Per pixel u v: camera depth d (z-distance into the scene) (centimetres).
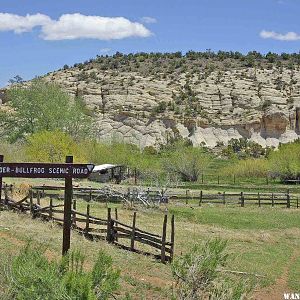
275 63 16625
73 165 1105
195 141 11956
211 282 935
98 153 6444
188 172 6688
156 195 4078
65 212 1115
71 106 6594
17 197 3009
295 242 2998
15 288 808
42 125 6306
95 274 863
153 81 14700
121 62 16725
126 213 3325
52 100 6391
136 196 3866
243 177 7262
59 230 2088
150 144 11719
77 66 16450
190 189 5334
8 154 5250
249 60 16625
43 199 3127
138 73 15538
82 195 3741
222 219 3591
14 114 6525
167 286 1492
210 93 14212
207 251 962
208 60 17088
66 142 5556
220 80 14988
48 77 15212
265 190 5584
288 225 3581
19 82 6681
